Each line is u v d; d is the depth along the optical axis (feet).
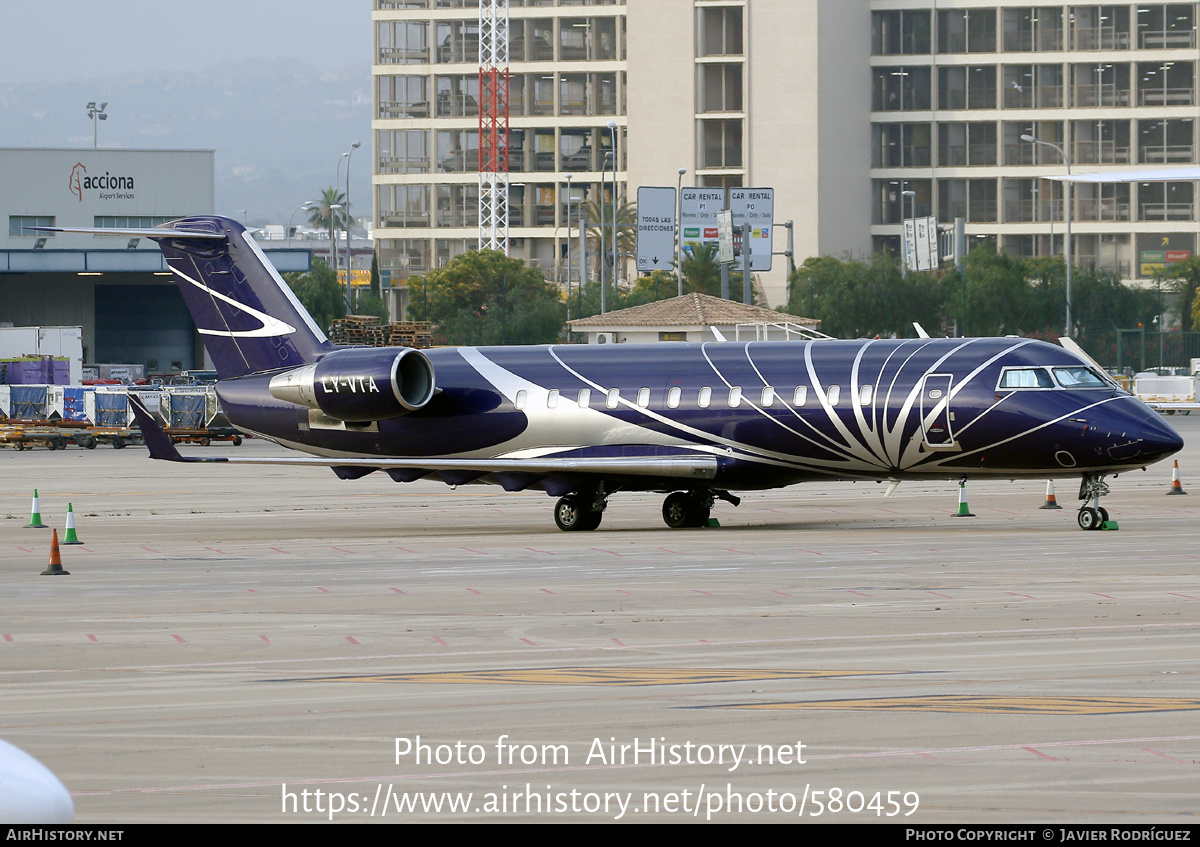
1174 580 179.42
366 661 131.64
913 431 244.22
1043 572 188.24
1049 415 236.63
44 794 54.24
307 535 257.96
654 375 263.49
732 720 106.42
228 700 115.14
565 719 107.34
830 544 226.17
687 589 176.14
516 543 237.45
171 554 223.92
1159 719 105.50
